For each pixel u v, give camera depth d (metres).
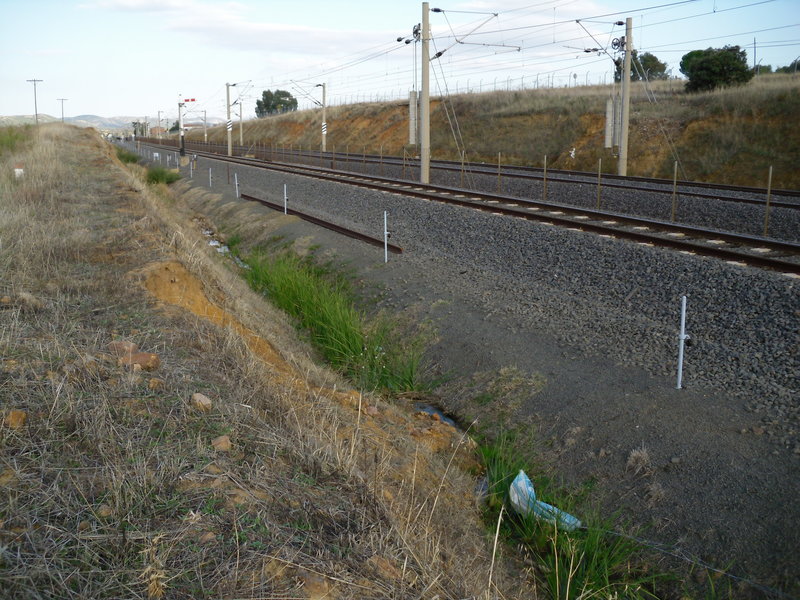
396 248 17.00
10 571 3.10
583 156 39.47
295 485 4.45
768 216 16.39
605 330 10.01
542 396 8.68
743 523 5.63
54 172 22.03
